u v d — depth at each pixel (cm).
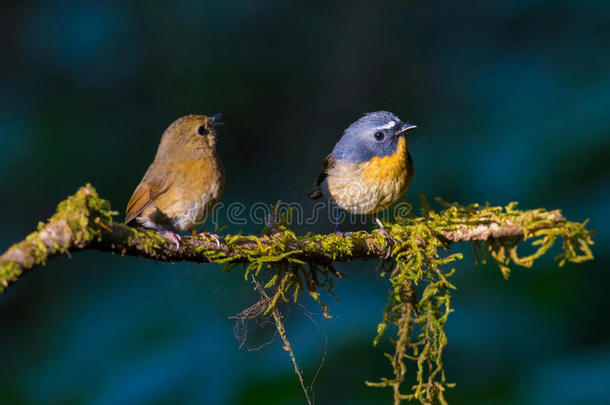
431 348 693
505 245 733
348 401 876
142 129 1465
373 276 1098
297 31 1559
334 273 671
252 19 1566
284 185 1365
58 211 457
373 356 923
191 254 544
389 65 1530
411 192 1257
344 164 827
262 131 1432
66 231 448
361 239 677
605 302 980
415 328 925
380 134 805
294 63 1524
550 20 1549
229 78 1501
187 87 1490
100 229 470
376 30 1574
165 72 1515
